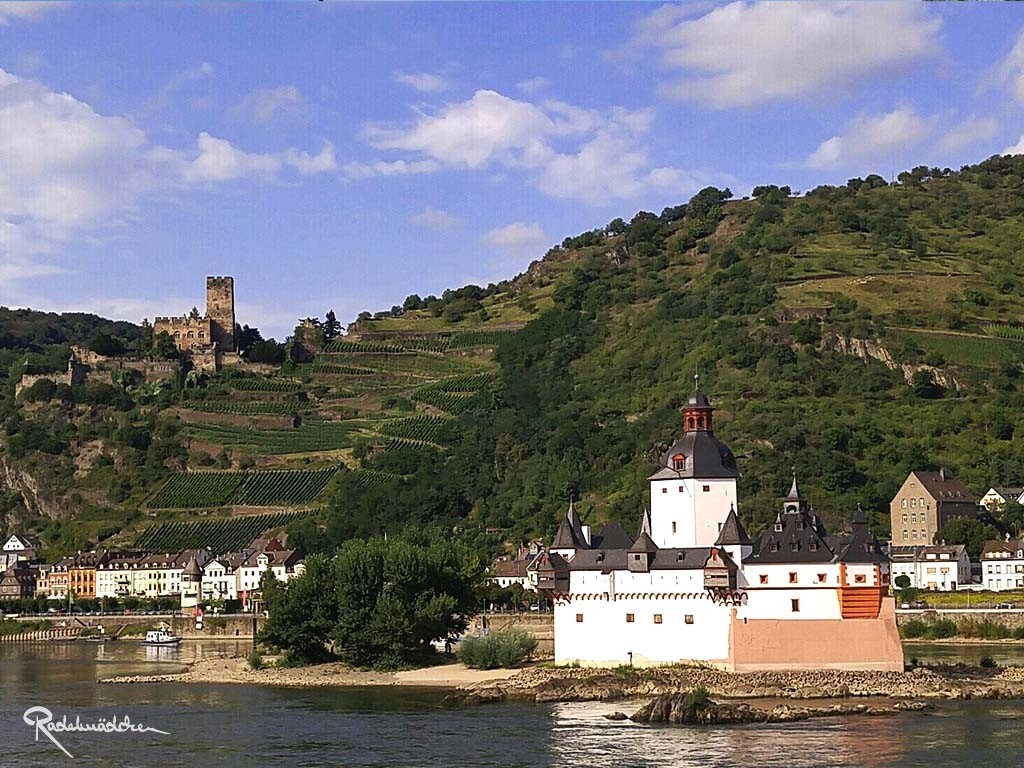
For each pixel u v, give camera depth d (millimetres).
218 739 178125
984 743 165750
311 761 161625
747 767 153625
